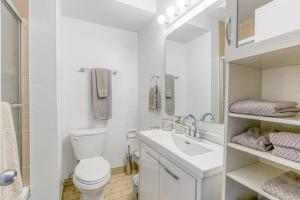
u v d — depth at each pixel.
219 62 1.22
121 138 2.48
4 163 0.83
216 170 0.83
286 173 0.71
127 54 2.49
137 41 2.56
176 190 1.00
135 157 2.35
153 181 1.28
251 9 0.74
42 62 1.40
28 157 1.38
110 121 2.39
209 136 1.29
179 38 1.63
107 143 2.38
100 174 1.53
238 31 0.73
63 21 2.07
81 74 2.20
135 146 2.57
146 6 1.94
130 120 2.54
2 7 1.04
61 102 1.97
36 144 1.40
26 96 1.37
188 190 0.89
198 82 1.42
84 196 1.55
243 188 0.82
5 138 0.86
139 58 2.50
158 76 2.00
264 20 0.63
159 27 1.95
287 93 0.80
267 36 0.62
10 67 1.18
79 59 2.18
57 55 1.51
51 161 1.44
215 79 1.26
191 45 1.49
